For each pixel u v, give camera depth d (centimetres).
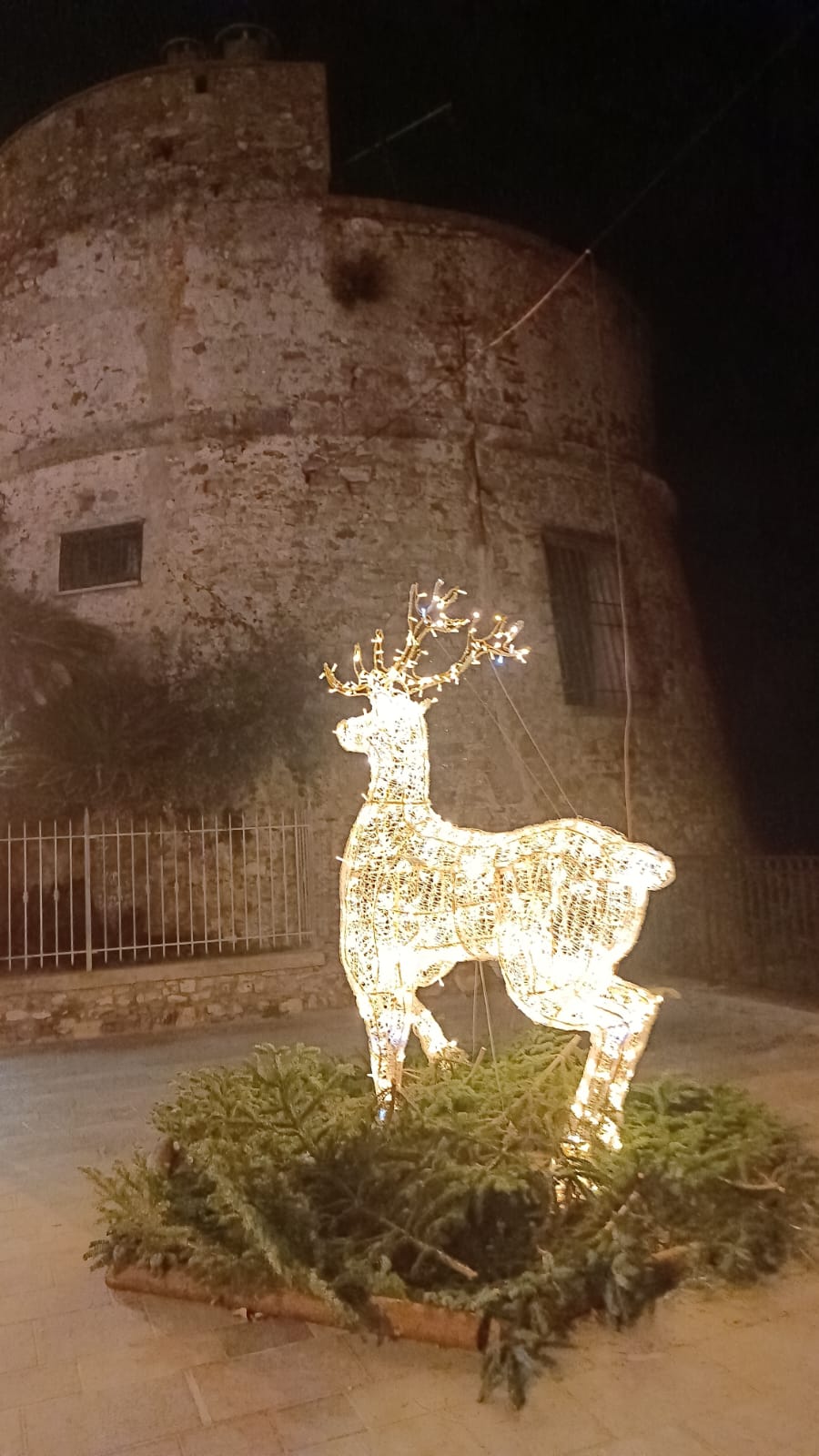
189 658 1238
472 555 1346
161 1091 749
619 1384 337
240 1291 389
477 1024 950
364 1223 396
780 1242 404
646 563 1516
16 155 1464
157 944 1074
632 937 424
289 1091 483
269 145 1355
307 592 1274
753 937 1065
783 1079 697
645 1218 393
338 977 1059
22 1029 950
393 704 482
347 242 1350
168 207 1352
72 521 1338
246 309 1326
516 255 1439
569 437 1457
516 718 1322
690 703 1526
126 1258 420
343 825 1206
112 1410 332
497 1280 368
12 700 1212
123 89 1389
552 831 439
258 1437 316
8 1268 449
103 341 1360
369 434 1327
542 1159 425
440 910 450
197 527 1287
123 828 1137
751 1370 342
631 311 1592
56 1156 608
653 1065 752
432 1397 334
